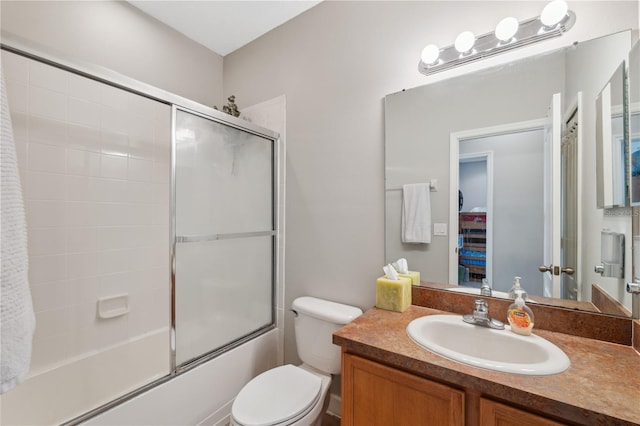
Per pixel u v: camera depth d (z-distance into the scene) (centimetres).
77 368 161
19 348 52
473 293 135
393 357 97
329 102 180
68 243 161
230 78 238
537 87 121
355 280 169
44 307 152
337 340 110
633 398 73
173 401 143
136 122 192
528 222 123
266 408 122
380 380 102
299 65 194
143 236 197
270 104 210
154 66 199
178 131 148
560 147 116
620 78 103
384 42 159
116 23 179
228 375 170
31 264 147
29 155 146
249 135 189
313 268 186
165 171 210
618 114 103
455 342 119
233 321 179
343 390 112
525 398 76
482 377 82
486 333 115
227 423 168
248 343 183
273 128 208
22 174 144
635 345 99
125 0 183
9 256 51
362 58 167
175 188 147
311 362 164
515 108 125
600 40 108
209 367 159
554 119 117
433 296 142
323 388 145
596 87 108
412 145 150
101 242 176
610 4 107
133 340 189
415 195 149
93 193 171
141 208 196
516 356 107
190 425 150
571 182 114
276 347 204
